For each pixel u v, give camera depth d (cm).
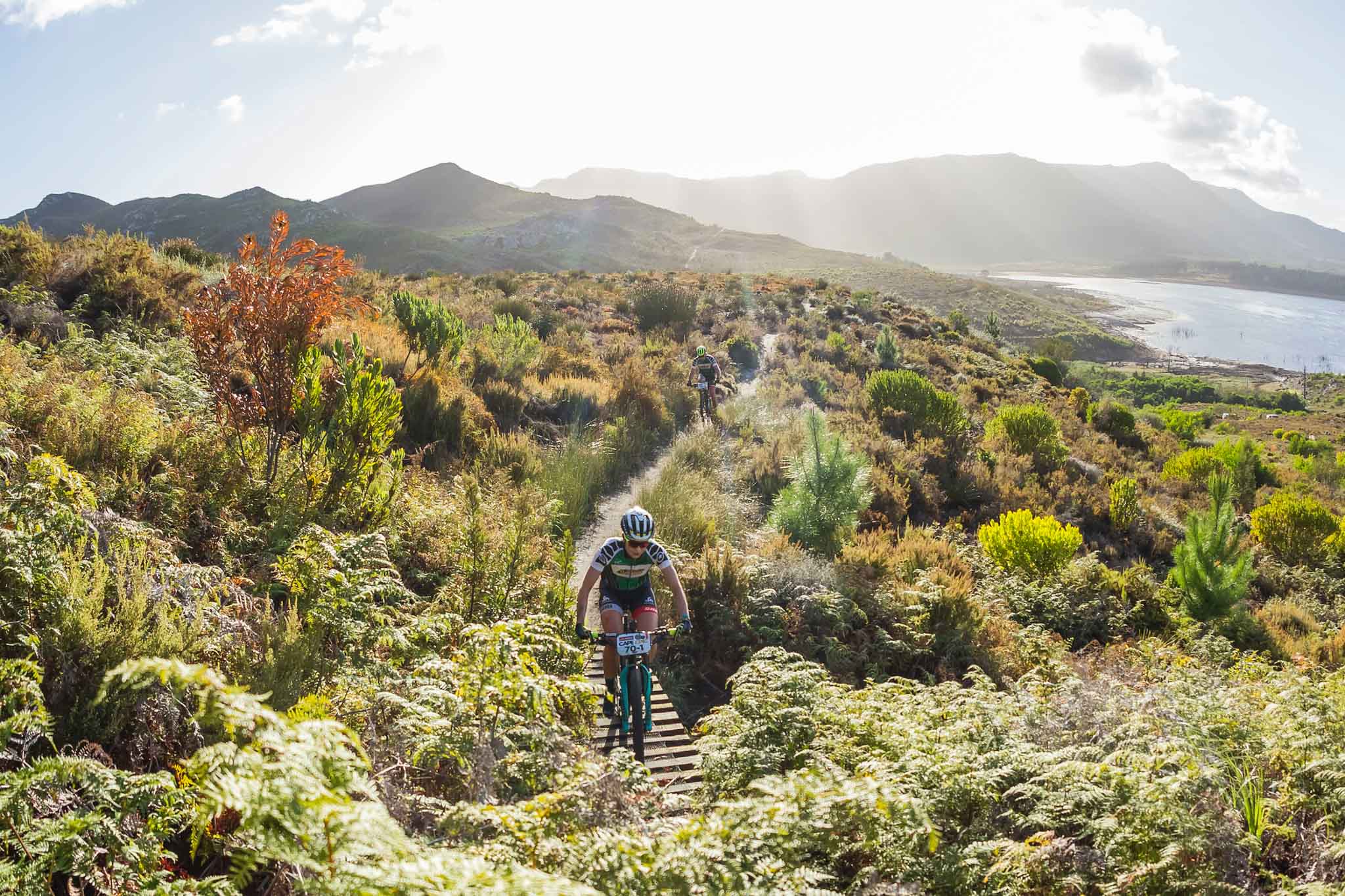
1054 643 1083
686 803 432
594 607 917
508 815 290
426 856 199
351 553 590
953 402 2381
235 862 195
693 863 259
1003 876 364
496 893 178
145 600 444
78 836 280
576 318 3166
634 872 261
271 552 666
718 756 474
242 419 827
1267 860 416
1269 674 940
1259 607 1667
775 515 1324
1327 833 413
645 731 539
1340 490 3369
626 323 3212
